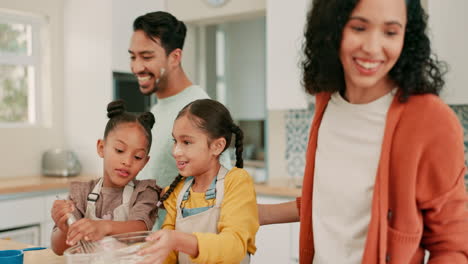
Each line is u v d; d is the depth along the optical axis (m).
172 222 1.34
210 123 1.25
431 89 1.00
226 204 1.25
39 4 4.15
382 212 1.00
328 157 1.14
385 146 1.01
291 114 3.66
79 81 4.20
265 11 3.71
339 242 1.11
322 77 1.10
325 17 1.00
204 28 4.27
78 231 1.15
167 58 1.72
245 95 4.23
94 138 4.09
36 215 3.41
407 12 0.96
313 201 1.19
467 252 1.00
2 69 4.07
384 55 0.95
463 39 2.59
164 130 1.71
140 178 1.72
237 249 1.17
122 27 3.97
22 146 4.05
